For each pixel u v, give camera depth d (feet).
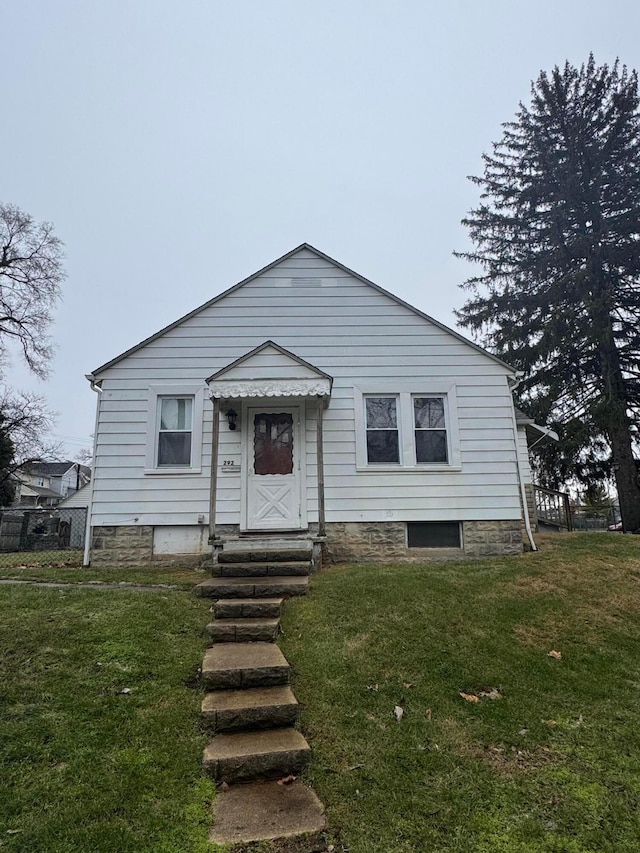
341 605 19.39
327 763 11.00
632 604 21.16
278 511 29.68
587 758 11.50
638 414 61.11
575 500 71.67
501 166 78.23
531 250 75.97
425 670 14.93
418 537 30.63
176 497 29.86
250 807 9.63
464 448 31.09
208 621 17.87
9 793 9.44
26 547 52.31
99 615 17.71
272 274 32.37
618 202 66.33
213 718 11.92
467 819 9.45
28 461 90.27
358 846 8.71
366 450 30.83
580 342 63.10
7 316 83.05
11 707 12.05
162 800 9.57
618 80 69.05
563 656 16.53
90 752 10.72
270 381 27.78
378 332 31.99
